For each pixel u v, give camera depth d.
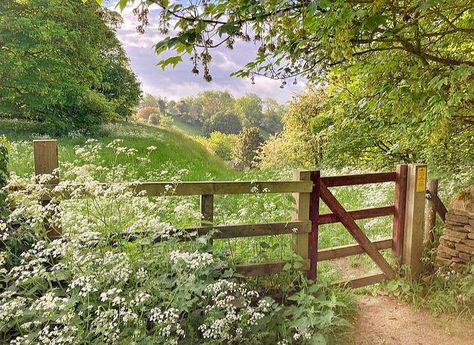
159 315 2.06
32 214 2.31
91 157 3.20
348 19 1.89
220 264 2.83
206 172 8.89
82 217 2.36
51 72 12.48
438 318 3.22
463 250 3.62
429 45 3.17
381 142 6.24
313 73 3.22
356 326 3.10
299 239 3.25
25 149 7.57
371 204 5.34
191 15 1.67
